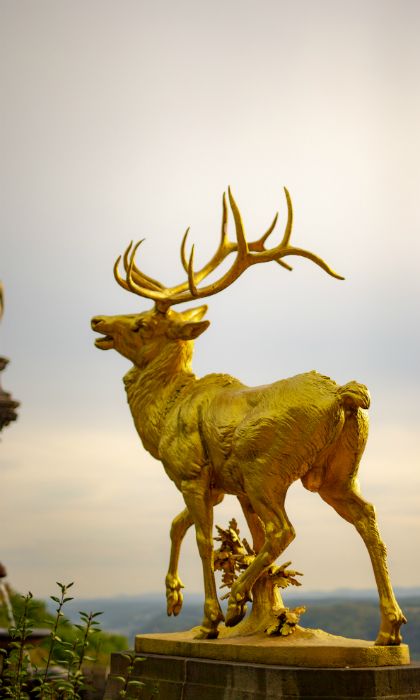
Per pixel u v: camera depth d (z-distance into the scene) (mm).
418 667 5781
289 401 6293
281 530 6254
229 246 8039
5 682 7055
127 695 6770
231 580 6988
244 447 6359
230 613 6449
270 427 6270
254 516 6988
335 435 6273
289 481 6320
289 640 6176
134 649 7164
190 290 7215
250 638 6348
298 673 5609
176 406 7242
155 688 6426
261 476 6289
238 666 5922
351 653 5805
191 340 7598
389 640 5980
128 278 7371
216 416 6727
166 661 6531
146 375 7473
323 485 6566
